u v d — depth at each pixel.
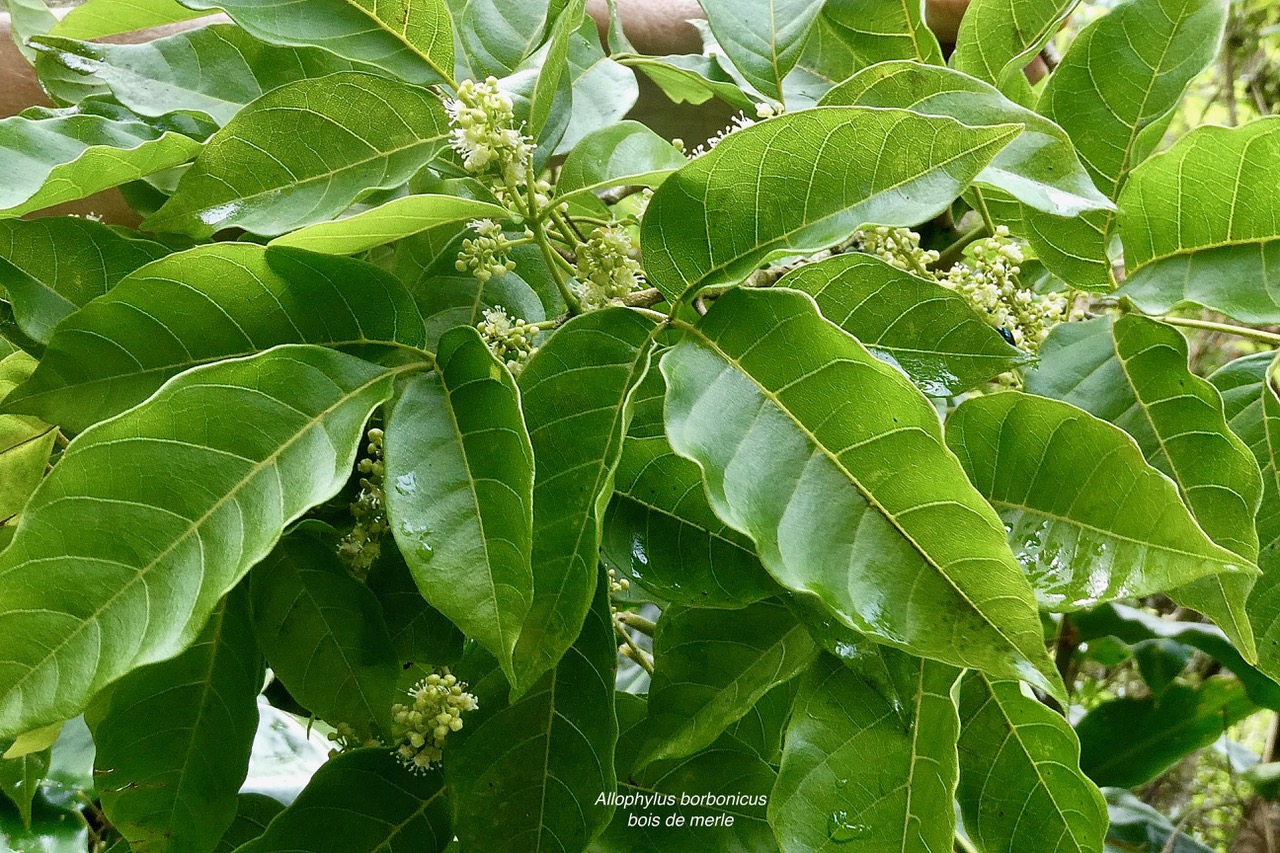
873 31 0.74
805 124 0.56
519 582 0.52
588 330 0.58
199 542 0.52
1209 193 0.65
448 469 0.54
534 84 0.64
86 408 0.58
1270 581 0.68
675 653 0.64
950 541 0.53
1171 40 0.69
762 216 0.57
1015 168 0.61
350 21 0.62
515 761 0.61
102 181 0.61
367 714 0.65
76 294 0.62
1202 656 1.64
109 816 0.63
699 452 0.54
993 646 0.53
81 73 0.67
